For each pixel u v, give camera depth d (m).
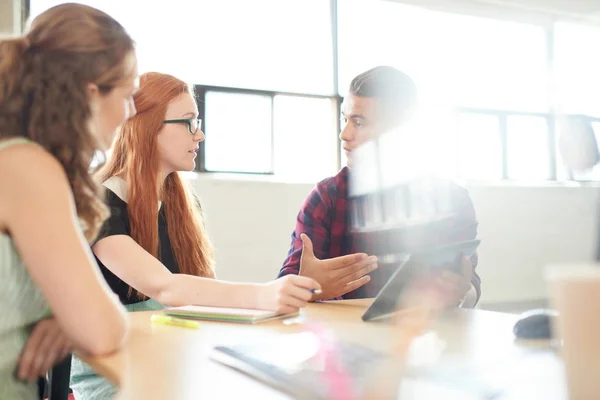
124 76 0.91
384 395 0.50
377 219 1.77
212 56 4.02
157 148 1.54
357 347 0.70
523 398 0.50
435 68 4.87
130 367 0.67
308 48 4.37
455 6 4.92
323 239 1.73
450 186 1.83
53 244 0.75
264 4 4.18
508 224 4.93
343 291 1.27
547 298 0.39
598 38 5.50
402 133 1.85
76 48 0.84
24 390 0.86
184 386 0.58
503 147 5.15
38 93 0.83
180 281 1.16
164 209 1.64
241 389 0.56
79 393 1.31
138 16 3.77
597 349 0.35
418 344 0.76
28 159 0.78
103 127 0.92
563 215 5.06
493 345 0.75
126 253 1.24
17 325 0.84
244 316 0.98
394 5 4.67
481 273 4.81
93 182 0.90
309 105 4.36
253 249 4.02
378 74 1.84
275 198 4.11
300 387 0.53
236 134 4.10
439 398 0.49
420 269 0.98
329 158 4.44
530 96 5.28
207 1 3.98
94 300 0.75
